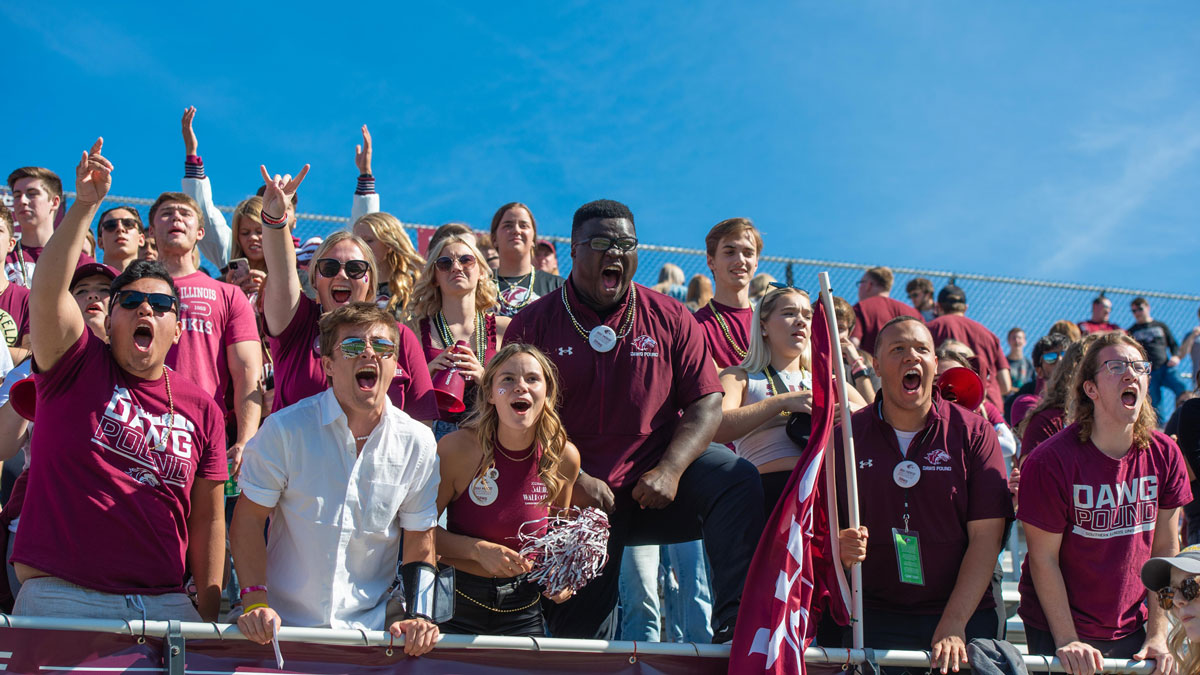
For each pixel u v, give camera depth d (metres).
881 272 10.09
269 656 3.66
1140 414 4.74
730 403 5.30
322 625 3.88
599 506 4.42
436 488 4.08
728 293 6.59
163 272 3.96
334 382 3.98
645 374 4.71
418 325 5.53
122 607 3.66
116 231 6.21
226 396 5.25
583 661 4.01
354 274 5.00
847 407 4.50
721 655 4.15
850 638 4.66
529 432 4.31
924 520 4.62
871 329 9.32
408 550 3.99
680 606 5.82
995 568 4.76
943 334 9.52
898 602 4.64
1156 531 4.78
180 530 3.89
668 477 4.43
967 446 4.72
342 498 3.92
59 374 3.73
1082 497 4.63
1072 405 4.84
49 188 6.56
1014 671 4.26
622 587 5.77
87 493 3.68
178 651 3.54
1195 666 4.17
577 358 4.70
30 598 3.61
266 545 4.06
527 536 4.21
